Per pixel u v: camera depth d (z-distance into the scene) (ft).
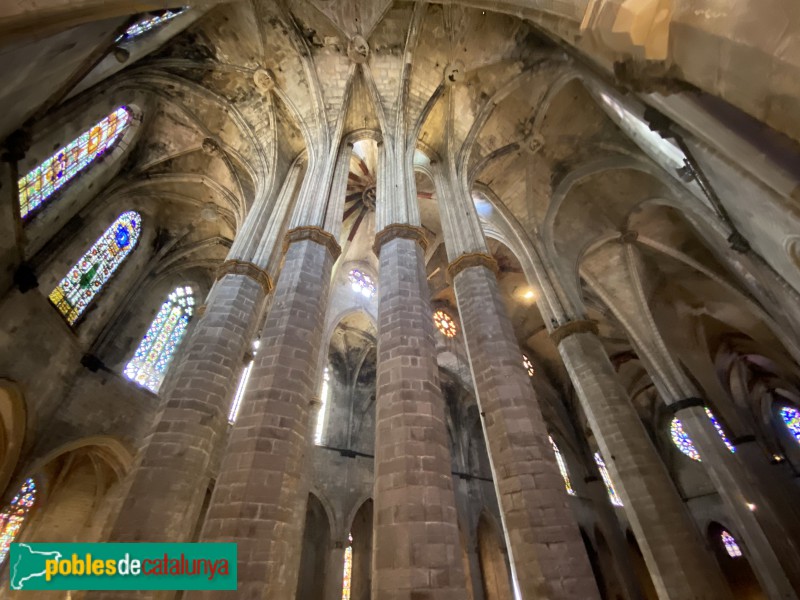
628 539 85.97
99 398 45.70
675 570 30.68
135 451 47.85
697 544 31.55
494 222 60.70
